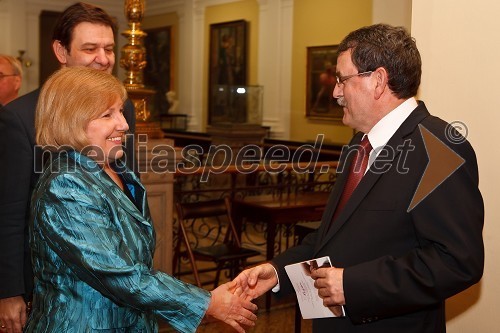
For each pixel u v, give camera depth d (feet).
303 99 41.93
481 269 6.39
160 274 6.35
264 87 44.68
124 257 6.14
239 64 46.83
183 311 6.33
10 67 16.67
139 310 6.33
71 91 6.40
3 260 7.88
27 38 53.36
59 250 6.06
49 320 6.22
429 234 6.41
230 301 6.69
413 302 6.32
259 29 45.01
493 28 9.05
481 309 9.37
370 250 6.79
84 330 6.18
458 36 9.41
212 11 49.80
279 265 7.90
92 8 8.63
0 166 8.00
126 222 6.35
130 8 15.90
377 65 6.81
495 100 9.07
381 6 30.81
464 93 9.39
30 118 8.04
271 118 43.93
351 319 6.61
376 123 7.06
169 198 16.05
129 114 9.26
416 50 6.95
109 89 6.53
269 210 17.31
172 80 54.65
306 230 13.51
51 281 6.28
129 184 7.25
